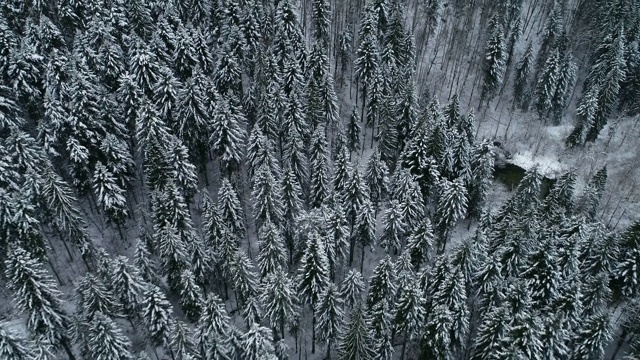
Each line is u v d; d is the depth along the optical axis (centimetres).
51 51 6675
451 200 5881
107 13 7406
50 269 5709
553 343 4225
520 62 8456
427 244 5491
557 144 8288
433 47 9781
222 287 5909
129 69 6956
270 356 4066
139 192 6688
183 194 6119
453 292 4606
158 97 6638
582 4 9506
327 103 7431
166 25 7338
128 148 6419
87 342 4497
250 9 7919
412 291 4569
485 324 4491
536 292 4966
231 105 6856
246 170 7138
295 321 5147
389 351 4719
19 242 5016
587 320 4734
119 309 4956
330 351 5416
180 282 5181
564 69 8050
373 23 8481
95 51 7031
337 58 9106
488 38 9069
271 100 7031
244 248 6309
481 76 9244
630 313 5309
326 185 6362
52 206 5250
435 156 6650
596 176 6512
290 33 8112
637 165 7762
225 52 7125
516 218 5769
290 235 6088
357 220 5794
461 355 5103
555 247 5031
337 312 4772
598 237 5481
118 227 6041
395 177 6588
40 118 6462
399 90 7819
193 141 6506
